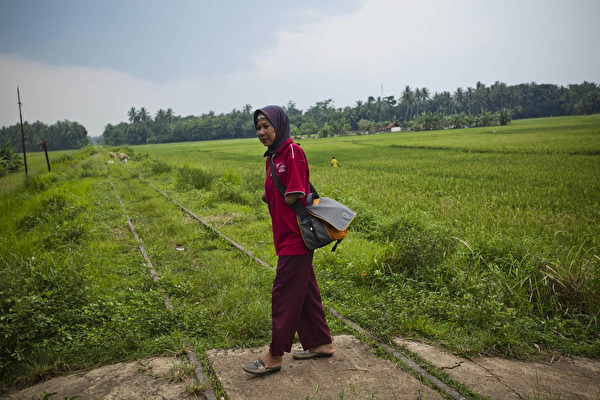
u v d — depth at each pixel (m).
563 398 2.28
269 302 3.71
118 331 3.09
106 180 16.58
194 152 54.50
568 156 24.66
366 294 4.04
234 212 9.05
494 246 5.11
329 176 17.47
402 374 2.51
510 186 13.31
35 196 11.01
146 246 6.08
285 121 2.58
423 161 25.25
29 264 4.08
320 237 2.42
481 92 141.25
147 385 2.40
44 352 2.78
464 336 3.09
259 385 2.40
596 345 2.99
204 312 3.50
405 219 6.73
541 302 3.79
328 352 2.72
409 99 139.88
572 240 6.05
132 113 156.62
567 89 148.38
